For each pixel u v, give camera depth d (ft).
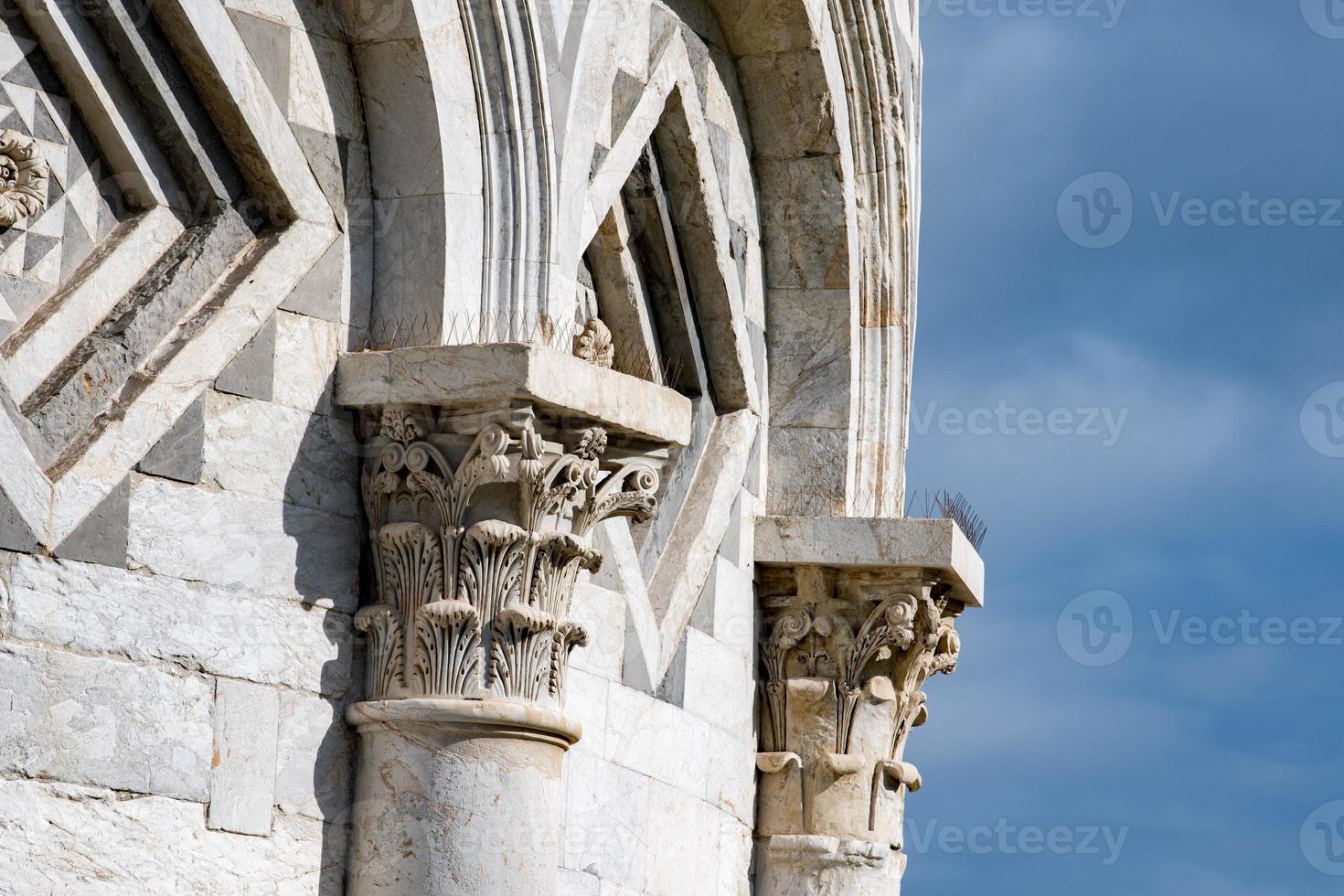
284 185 115.24
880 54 162.81
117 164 112.57
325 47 118.52
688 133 148.25
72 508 104.32
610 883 132.26
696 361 153.38
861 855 156.87
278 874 109.81
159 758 105.91
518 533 113.29
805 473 161.68
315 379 114.93
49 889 101.09
